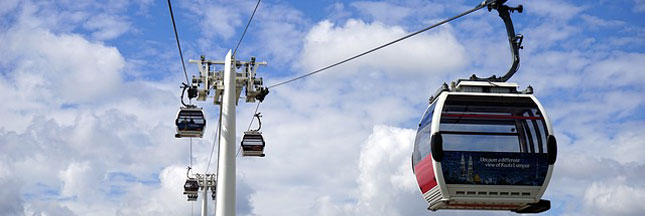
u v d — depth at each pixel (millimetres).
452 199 17234
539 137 17406
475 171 17172
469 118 17391
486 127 17312
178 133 28250
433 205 17875
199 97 26359
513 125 17438
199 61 26281
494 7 17344
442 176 17141
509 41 17578
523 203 17406
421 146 17984
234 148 23766
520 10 17266
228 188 23500
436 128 17266
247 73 26203
